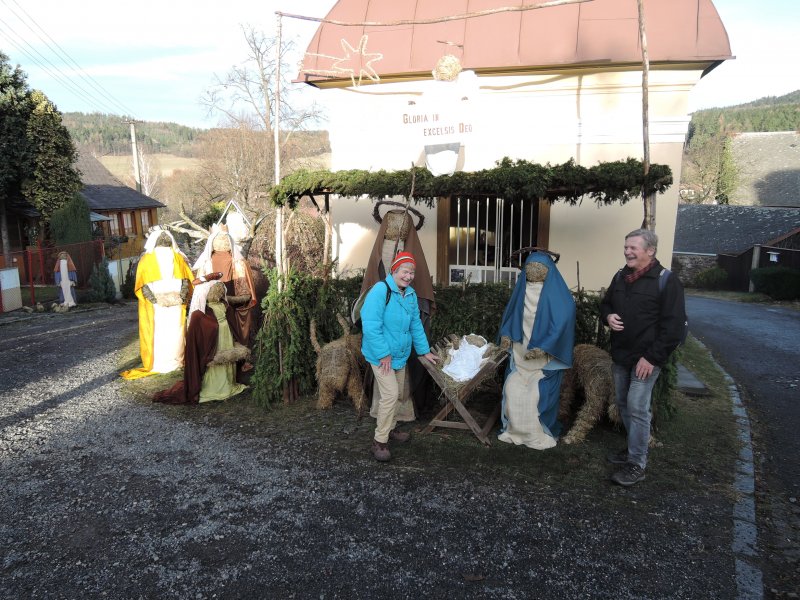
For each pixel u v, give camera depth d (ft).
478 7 22.95
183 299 23.95
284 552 10.95
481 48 22.29
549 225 23.06
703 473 14.23
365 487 13.46
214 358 19.40
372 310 14.28
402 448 15.46
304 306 19.67
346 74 22.65
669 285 12.57
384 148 24.36
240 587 9.96
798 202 146.41
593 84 22.02
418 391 17.43
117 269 65.31
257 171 79.05
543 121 22.67
